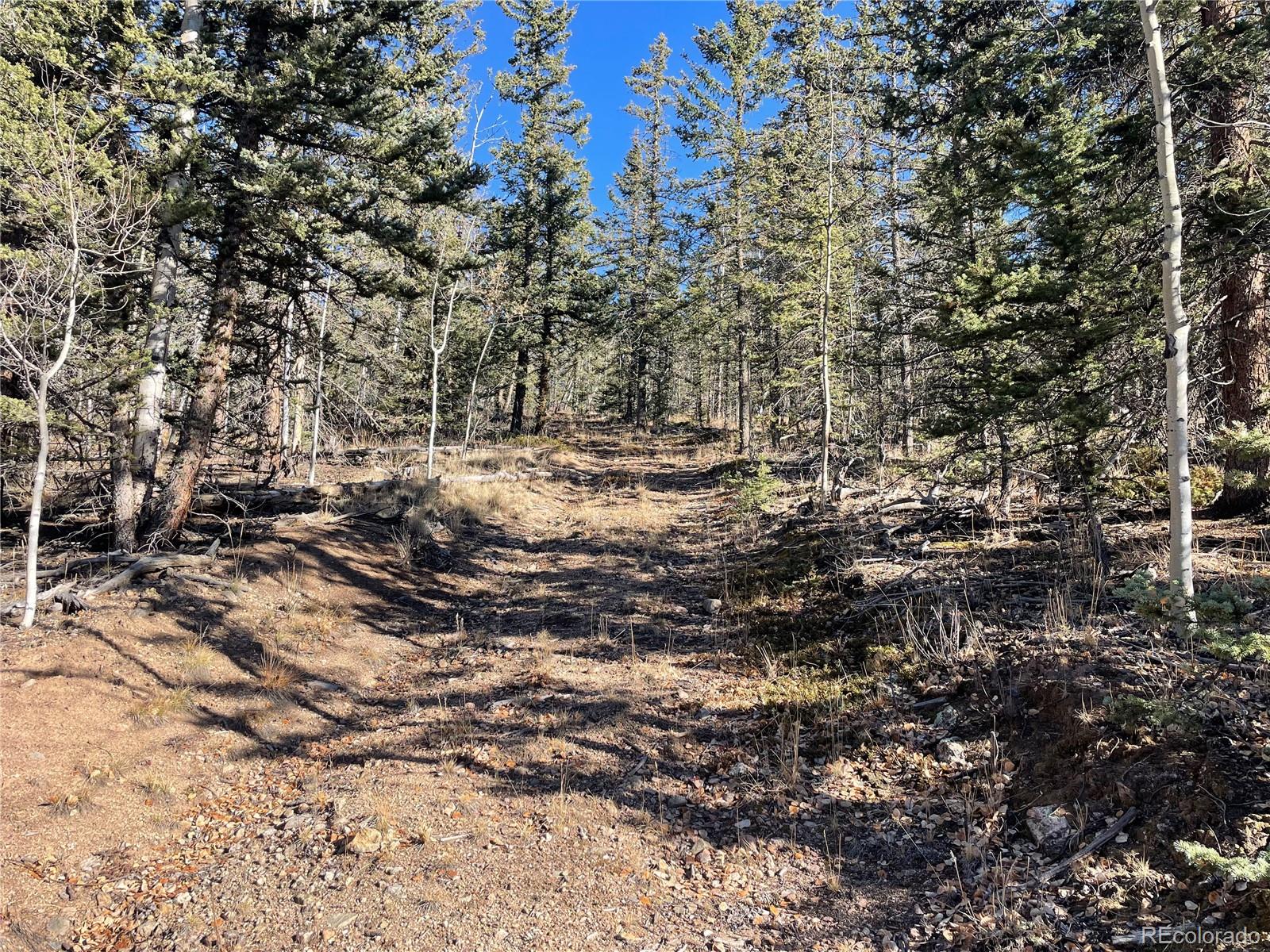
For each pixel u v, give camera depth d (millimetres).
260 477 16281
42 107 7645
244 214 10320
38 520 7270
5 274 7688
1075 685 5121
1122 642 5625
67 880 4617
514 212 29125
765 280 23406
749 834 4848
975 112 8922
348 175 11141
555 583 11430
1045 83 8180
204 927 4207
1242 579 5926
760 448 24406
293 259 11180
